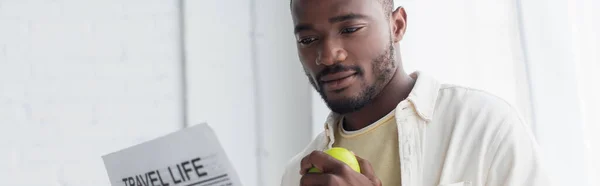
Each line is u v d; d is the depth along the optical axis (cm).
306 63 101
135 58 197
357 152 103
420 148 98
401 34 105
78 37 192
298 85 209
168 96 199
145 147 85
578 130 137
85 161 188
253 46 209
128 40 197
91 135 190
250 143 204
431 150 98
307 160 86
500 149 93
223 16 207
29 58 187
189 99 199
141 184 88
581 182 135
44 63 188
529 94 143
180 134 81
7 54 185
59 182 185
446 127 99
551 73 141
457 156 95
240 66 207
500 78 150
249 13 211
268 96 208
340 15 96
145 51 199
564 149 137
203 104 200
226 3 208
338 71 96
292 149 207
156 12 202
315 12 97
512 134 94
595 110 137
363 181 82
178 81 201
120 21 198
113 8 197
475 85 153
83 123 189
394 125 101
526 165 91
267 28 211
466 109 99
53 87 188
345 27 96
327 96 100
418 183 96
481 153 93
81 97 190
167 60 201
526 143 94
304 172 87
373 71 98
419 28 161
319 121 196
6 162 181
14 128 183
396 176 98
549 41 142
